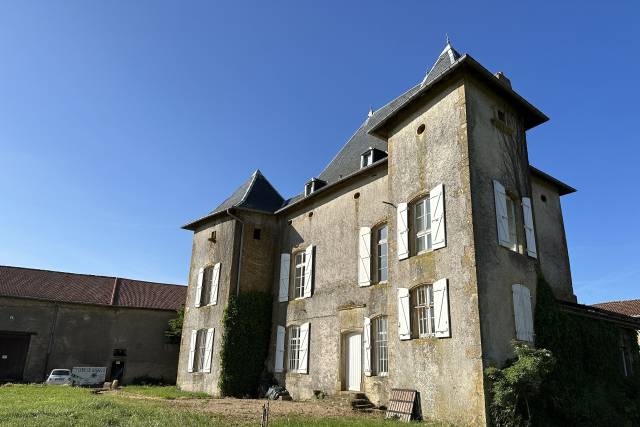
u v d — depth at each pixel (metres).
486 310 10.34
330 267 16.42
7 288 27.14
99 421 9.10
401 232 12.84
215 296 19.47
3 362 25.81
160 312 29.62
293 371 16.83
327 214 17.25
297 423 9.55
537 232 15.01
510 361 10.27
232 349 17.88
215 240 20.62
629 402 12.11
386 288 13.91
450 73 12.18
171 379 28.62
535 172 15.25
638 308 25.75
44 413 9.86
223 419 9.88
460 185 11.38
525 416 9.70
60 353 26.80
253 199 20.56
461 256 10.89
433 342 11.04
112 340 28.09
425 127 12.89
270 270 19.56
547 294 11.99
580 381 11.49
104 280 31.33
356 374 14.36
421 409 10.89
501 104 12.95
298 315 17.33
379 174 15.25
